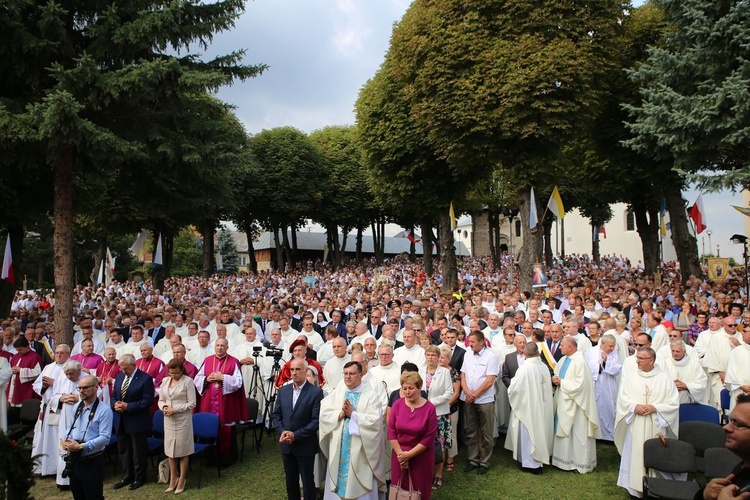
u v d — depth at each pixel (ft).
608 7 56.08
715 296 44.01
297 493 19.94
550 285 54.03
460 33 56.39
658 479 19.26
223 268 220.64
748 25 37.06
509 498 21.38
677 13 42.57
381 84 80.79
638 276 83.51
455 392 24.56
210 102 37.65
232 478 24.34
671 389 21.16
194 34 35.78
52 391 25.41
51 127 29.04
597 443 28.60
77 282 156.25
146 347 28.02
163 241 100.94
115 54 34.12
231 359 26.86
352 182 151.84
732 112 37.60
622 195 78.95
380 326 36.68
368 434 18.90
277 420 20.24
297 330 40.27
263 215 146.10
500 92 53.78
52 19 30.68
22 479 14.70
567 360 25.43
